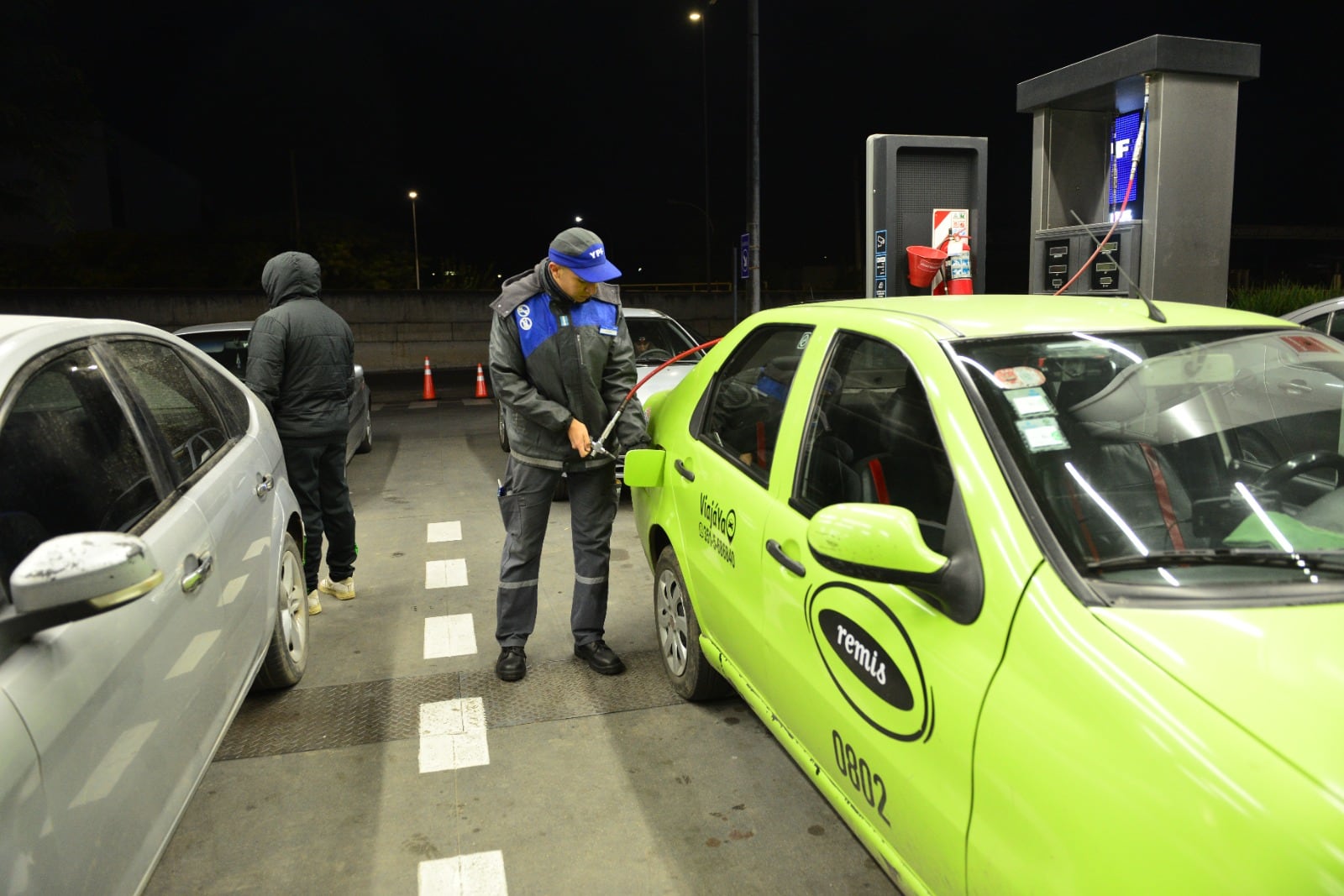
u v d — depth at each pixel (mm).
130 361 2725
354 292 25328
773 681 2590
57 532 1943
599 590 3932
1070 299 2688
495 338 3617
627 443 3736
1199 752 1290
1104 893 1336
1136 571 1651
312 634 4434
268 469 3562
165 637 2217
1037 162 6977
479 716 3555
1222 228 6211
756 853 2684
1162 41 5695
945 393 2037
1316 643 1439
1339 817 1160
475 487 7855
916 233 7133
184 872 2639
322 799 3006
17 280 28203
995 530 1729
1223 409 2055
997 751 1566
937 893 1806
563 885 2555
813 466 2490
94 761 1805
